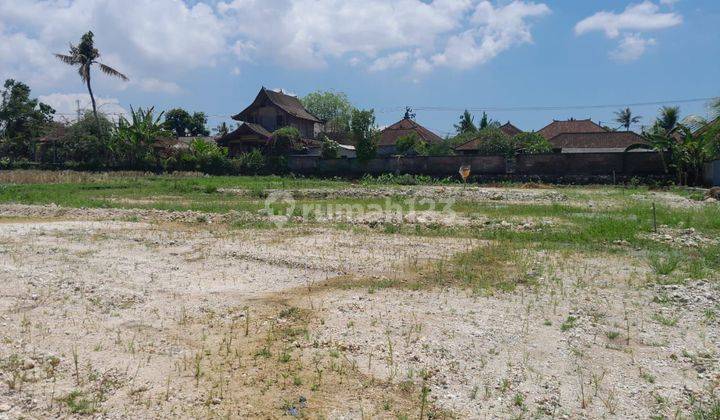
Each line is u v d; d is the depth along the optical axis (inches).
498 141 1737.2
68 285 336.5
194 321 276.7
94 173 1614.2
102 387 202.1
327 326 268.7
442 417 186.1
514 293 328.8
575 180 1289.4
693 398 197.9
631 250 465.7
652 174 1254.9
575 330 263.0
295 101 2326.5
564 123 2172.7
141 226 616.4
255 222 643.5
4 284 334.3
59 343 242.4
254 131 1930.4
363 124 1539.1
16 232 556.1
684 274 372.2
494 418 185.5
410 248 476.1
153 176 1557.6
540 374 217.0
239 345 244.8
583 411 190.2
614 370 221.3
